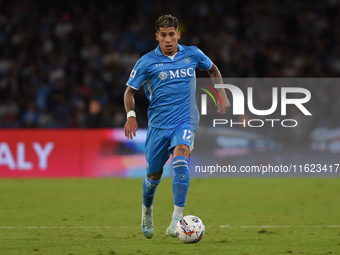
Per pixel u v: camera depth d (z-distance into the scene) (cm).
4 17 7444
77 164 5072
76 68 6900
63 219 2962
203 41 7025
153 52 2212
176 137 2147
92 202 3666
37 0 7594
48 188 4366
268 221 2922
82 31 7306
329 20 7769
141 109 5916
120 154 5100
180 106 2177
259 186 4541
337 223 2853
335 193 4147
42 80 6650
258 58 7094
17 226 2722
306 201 3747
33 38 7206
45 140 5038
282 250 2106
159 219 2973
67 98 6444
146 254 2017
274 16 7706
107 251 2067
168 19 2178
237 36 7538
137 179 4972
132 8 7712
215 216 3109
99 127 5697
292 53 7350
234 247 2167
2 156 5006
